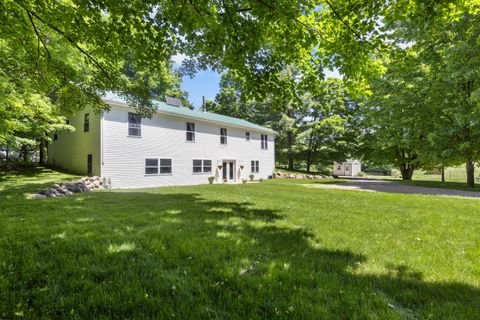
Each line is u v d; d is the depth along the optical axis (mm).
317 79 4664
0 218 4395
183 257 2812
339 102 26016
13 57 6496
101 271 2363
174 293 2035
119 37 3955
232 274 2375
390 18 3775
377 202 7602
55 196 8078
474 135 11859
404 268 2666
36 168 14453
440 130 12445
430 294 2117
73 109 7891
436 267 2701
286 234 3918
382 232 4141
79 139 13859
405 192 11055
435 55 12398
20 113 8406
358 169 43281
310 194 9727
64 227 3793
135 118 13391
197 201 7324
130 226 4047
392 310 1836
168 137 14969
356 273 2523
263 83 4254
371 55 5602
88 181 10906
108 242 3168
